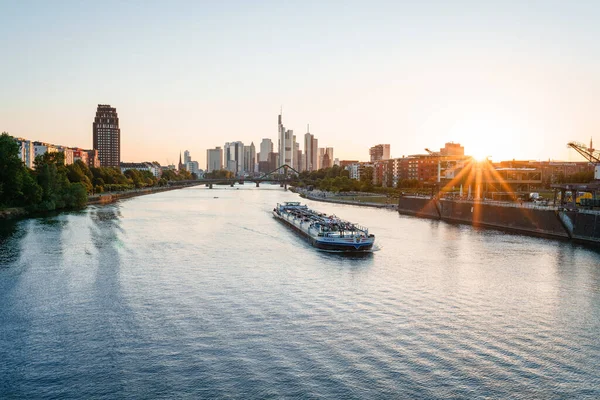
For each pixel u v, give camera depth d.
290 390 42.22
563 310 63.81
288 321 58.50
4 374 45.22
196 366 46.66
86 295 69.31
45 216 171.50
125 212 198.38
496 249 109.06
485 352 50.06
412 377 44.62
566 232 126.06
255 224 161.50
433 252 105.12
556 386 43.38
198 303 65.50
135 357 48.59
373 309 63.41
